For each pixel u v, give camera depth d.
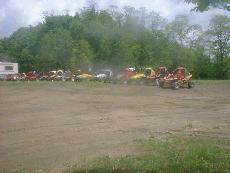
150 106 21.72
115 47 68.44
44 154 10.04
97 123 15.22
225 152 9.69
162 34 81.25
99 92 31.64
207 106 21.89
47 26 76.94
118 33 72.19
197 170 8.00
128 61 68.25
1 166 8.88
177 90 35.12
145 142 11.24
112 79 46.34
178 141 11.31
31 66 75.06
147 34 78.38
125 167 8.34
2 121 15.62
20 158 9.64
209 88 38.56
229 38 92.06
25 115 17.47
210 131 13.40
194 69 86.56
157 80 40.47
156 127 14.30
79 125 14.71
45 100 24.62
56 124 14.92
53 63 67.88
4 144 11.29
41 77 58.03
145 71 44.28
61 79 55.72
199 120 16.25
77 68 65.81
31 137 12.33
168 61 76.31
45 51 68.12
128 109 20.16
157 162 8.66
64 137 12.31
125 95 28.97
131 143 11.26
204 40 92.44
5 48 81.25
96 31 71.81
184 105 22.38
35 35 77.69
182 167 8.19
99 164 8.72
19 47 79.31
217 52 93.06
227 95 29.92
